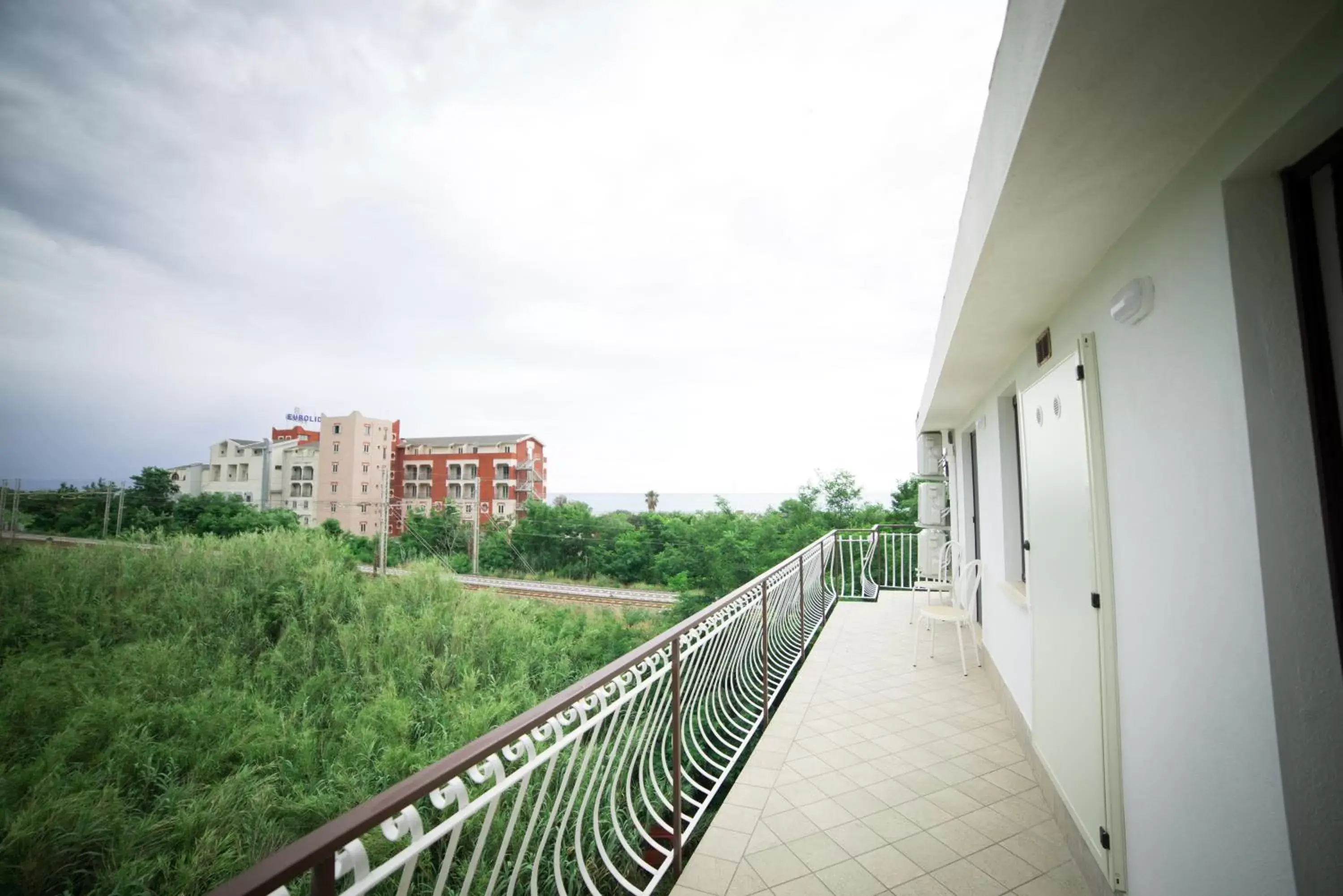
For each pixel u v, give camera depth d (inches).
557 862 66.0
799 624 227.5
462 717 362.0
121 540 621.3
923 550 318.3
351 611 515.2
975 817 107.7
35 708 333.1
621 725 82.7
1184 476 63.3
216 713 341.7
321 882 32.2
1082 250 84.1
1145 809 73.1
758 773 125.0
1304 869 47.1
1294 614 49.3
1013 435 171.6
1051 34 43.7
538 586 934.4
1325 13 39.9
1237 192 54.0
